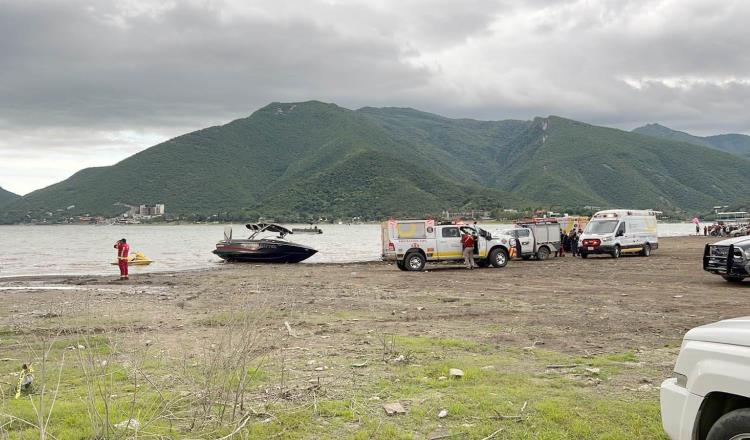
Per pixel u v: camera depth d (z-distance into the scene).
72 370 8.00
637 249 36.34
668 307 14.41
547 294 17.75
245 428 5.53
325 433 5.48
